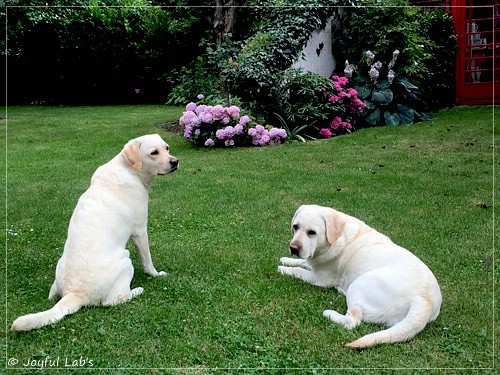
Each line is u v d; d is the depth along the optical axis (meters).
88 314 3.65
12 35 16.27
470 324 3.53
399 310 3.41
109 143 10.08
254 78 10.40
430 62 12.87
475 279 4.23
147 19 17.64
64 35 16.84
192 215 5.95
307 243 3.88
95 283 3.71
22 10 16.02
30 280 4.34
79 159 8.89
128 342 3.35
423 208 5.97
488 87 13.27
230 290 4.07
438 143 9.20
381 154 8.61
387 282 3.47
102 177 4.16
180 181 7.33
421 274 3.51
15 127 12.07
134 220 4.14
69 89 17.73
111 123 12.39
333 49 12.86
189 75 17.14
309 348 3.27
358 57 12.40
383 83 11.40
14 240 5.27
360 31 12.20
